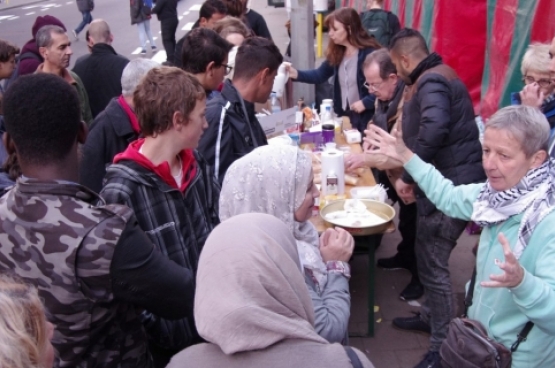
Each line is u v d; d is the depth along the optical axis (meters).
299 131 4.53
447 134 2.96
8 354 0.89
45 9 25.88
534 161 1.89
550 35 4.07
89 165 3.04
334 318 1.74
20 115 1.49
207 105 2.81
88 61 4.48
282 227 1.32
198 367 1.16
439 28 5.97
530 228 1.86
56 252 1.43
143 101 2.04
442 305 3.16
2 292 0.98
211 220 2.43
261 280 1.15
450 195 2.32
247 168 1.86
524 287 1.69
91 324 1.49
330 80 5.82
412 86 3.19
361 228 2.96
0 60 4.30
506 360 1.89
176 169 2.20
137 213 2.02
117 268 1.46
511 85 4.71
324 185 3.43
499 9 4.96
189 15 22.48
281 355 1.12
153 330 2.03
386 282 4.24
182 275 1.65
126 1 28.17
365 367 1.14
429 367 3.21
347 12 4.92
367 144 3.60
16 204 1.48
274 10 21.92
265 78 2.93
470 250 4.57
